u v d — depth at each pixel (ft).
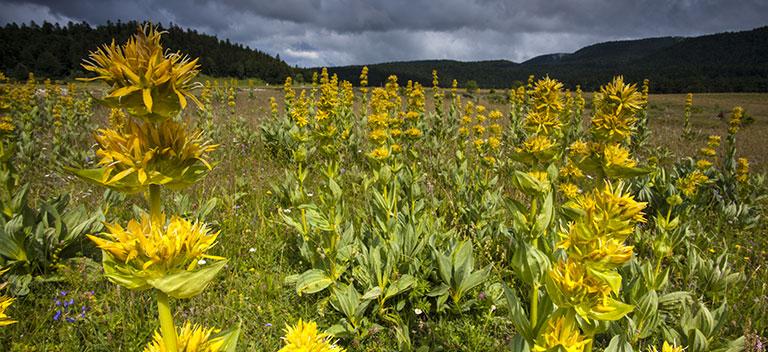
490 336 11.30
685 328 10.52
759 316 12.23
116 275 4.55
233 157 28.45
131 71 4.38
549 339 6.11
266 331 11.03
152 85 4.45
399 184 19.07
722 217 20.34
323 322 11.78
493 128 26.68
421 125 34.58
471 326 11.41
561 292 5.89
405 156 25.50
